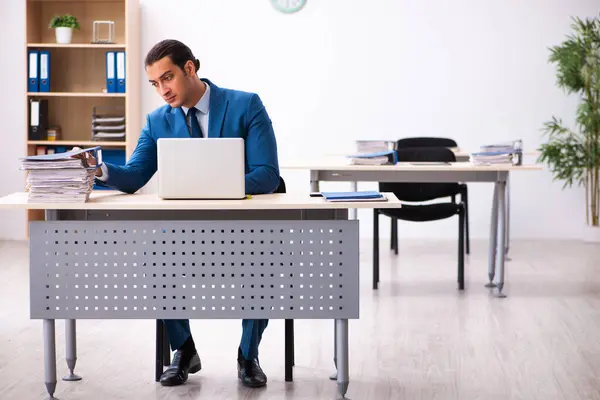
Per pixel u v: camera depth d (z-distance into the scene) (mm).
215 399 3268
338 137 7469
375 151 5688
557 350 3961
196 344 4082
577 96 7352
